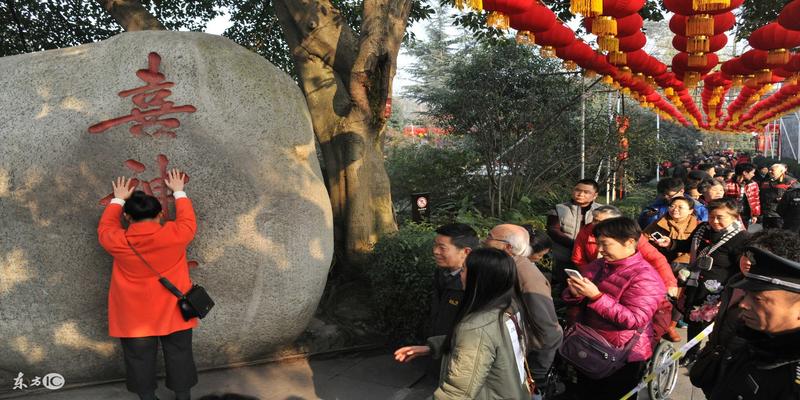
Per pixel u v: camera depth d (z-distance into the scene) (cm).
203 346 381
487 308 213
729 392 165
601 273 311
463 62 1001
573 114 1049
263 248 379
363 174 532
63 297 355
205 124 369
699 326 431
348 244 532
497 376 211
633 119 1159
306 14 530
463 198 944
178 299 324
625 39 484
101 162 354
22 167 350
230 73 386
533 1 367
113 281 320
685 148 2680
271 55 1032
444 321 308
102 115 356
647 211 585
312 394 371
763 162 1716
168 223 321
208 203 366
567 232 496
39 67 367
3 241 350
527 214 925
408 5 522
